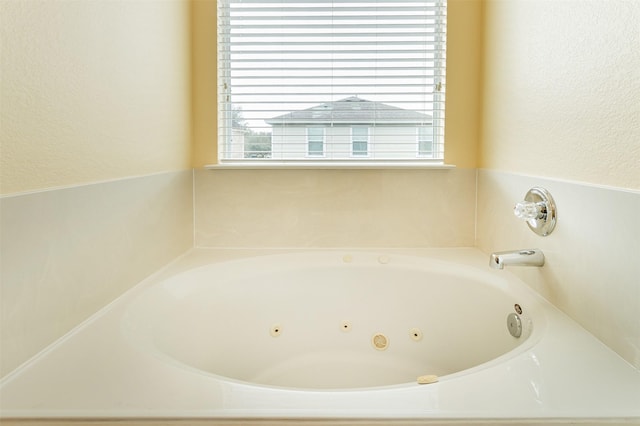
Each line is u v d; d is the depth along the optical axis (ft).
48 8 3.11
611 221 3.14
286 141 6.62
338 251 6.24
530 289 4.50
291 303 5.65
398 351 5.53
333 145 6.61
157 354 3.06
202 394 2.47
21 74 2.85
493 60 5.76
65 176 3.34
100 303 3.79
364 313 5.72
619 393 2.50
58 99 3.24
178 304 4.49
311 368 5.44
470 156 6.43
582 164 3.61
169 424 2.23
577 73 3.69
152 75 4.98
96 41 3.76
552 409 2.32
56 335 3.18
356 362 5.52
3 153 2.71
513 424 2.24
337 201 6.42
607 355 3.03
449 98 6.38
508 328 4.46
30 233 2.91
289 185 6.41
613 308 3.10
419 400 2.41
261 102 6.54
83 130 3.57
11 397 2.44
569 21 3.82
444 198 6.44
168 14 5.46
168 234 5.43
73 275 3.39
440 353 5.30
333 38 6.49
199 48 6.37
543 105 4.33
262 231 6.46
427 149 6.60
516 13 5.00
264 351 5.37
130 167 4.43
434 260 5.73
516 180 4.94
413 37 6.49
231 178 6.40
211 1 6.33
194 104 6.41
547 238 4.15
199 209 6.43
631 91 2.98
